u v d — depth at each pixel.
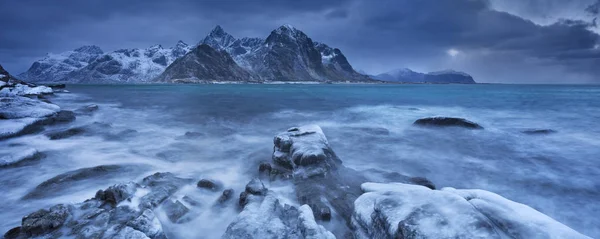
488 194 4.98
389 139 13.27
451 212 4.03
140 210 5.38
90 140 11.82
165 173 7.53
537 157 10.48
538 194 7.38
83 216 5.08
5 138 11.02
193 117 19.88
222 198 6.45
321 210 5.62
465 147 11.93
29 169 8.21
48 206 6.09
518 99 38.03
